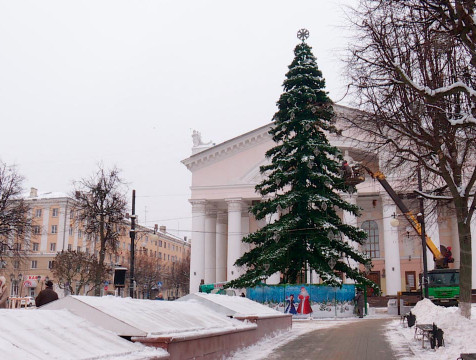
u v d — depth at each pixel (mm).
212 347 10234
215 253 58469
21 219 47719
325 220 30828
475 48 11922
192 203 55406
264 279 31516
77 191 45062
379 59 14227
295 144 32125
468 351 11438
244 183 54469
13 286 73000
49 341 6570
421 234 29672
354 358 11781
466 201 14633
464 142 15789
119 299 9914
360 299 30859
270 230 31062
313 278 43844
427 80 14195
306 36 35062
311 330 19594
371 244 54906
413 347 13547
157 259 92812
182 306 12188
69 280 50562
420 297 31719
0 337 5996
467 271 14328
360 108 15391
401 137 15680
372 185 49281
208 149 55781
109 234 44781
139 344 7855
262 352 12672
